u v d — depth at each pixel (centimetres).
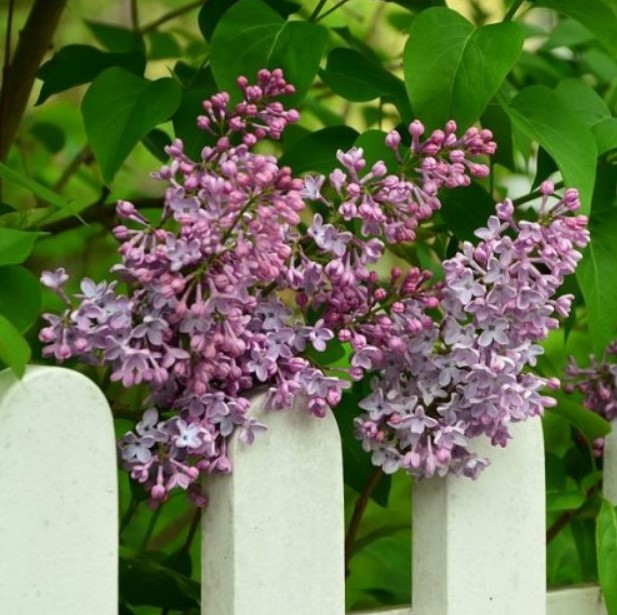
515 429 169
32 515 147
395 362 160
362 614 166
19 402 146
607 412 181
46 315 150
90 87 163
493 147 157
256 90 156
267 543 156
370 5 287
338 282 154
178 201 149
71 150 271
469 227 172
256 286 156
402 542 205
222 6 178
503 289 156
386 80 172
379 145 164
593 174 162
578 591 179
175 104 161
